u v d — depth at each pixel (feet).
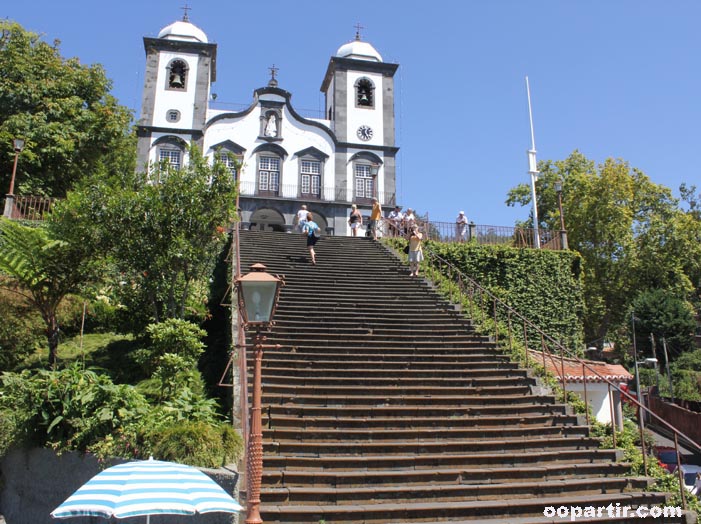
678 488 28.50
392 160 113.91
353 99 115.65
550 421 33.14
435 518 24.14
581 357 75.72
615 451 30.78
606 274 114.83
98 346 46.01
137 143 104.88
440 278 55.72
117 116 87.66
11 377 30.50
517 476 27.68
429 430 30.22
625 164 114.73
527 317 73.87
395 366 37.11
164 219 40.81
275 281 20.74
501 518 24.72
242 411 26.78
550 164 126.11
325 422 29.73
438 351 40.01
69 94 85.15
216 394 34.81
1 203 75.46
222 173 43.47
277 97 111.24
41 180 78.95
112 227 40.42
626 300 120.78
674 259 116.88
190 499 16.80
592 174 117.80
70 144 79.00
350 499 24.49
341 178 110.93
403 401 33.01
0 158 76.13
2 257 39.29
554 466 28.60
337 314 44.01
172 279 41.57
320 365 35.83
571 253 78.28
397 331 41.98
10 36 84.38
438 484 26.32
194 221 41.65
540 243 81.51
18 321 41.75
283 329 39.88
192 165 44.29
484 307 49.47
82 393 28.17
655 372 115.85
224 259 56.03
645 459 29.78
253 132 109.29
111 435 26.30
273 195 107.45
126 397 28.32
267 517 22.62
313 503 24.16
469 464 28.25
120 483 16.99
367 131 114.62
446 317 46.21
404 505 24.41
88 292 45.11
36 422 29.09
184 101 108.17
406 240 67.77
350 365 36.35
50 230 41.68
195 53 110.83
